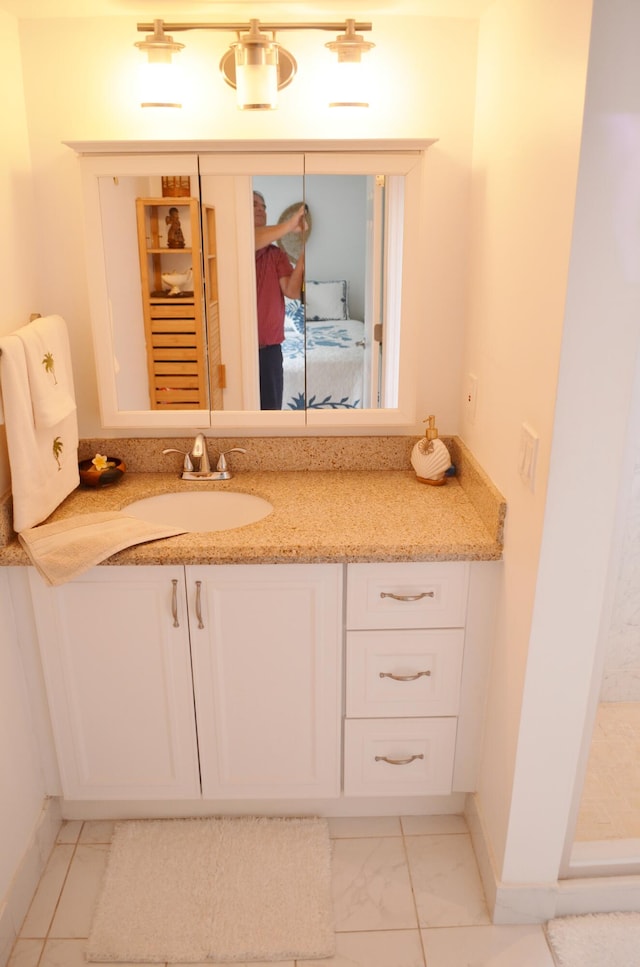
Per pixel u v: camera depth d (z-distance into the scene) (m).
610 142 1.29
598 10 1.22
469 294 2.15
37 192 2.09
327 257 2.10
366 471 2.32
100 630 1.91
